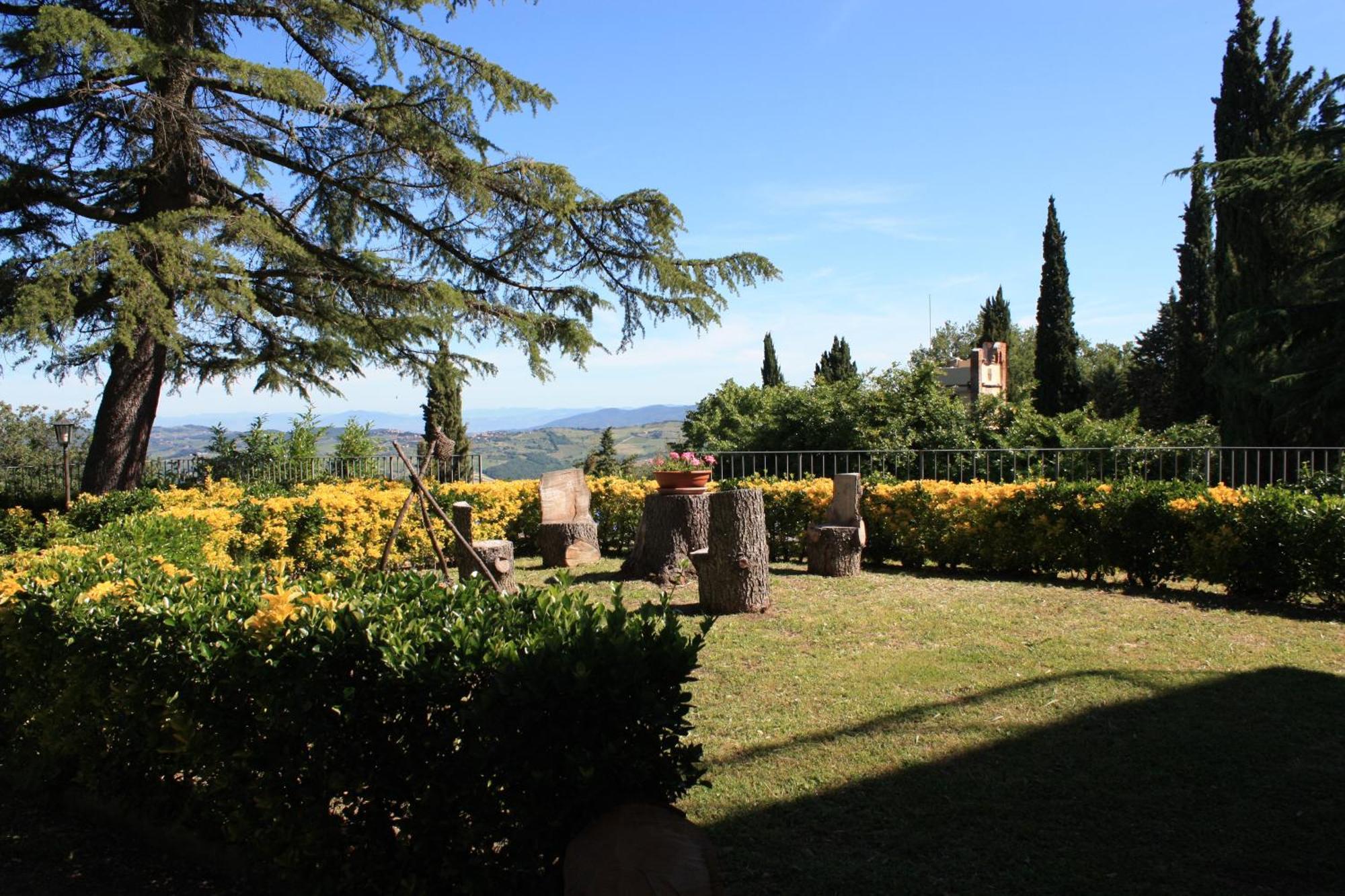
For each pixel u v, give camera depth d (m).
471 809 2.71
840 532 9.05
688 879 2.16
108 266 12.02
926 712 4.71
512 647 2.69
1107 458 13.84
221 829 3.44
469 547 5.64
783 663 5.76
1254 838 3.27
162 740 3.49
